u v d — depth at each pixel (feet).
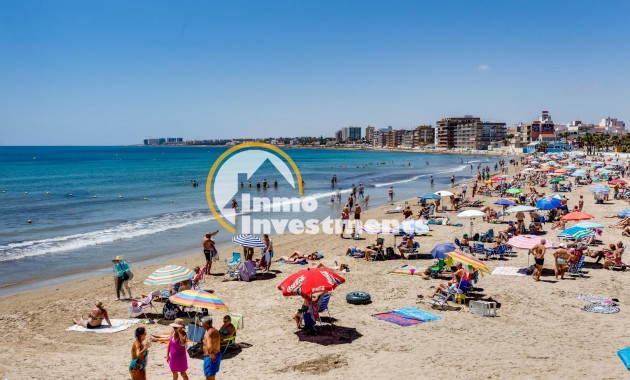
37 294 56.24
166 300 51.19
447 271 60.08
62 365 34.94
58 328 43.83
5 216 124.98
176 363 30.48
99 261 74.90
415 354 35.78
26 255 78.79
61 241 91.09
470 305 45.65
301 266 66.28
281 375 32.81
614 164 237.04
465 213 77.77
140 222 114.62
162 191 192.95
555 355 34.81
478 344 37.47
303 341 39.11
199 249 84.33
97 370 34.01
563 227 86.63
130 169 358.02
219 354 30.35
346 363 34.50
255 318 45.24
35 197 171.42
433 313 45.70
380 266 65.16
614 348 35.94
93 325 43.70
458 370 32.65
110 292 56.80
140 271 67.62
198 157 632.79
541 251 55.57
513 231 79.36
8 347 39.11
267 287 56.24
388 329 41.42
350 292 51.88
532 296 49.90
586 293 50.65
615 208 114.21
